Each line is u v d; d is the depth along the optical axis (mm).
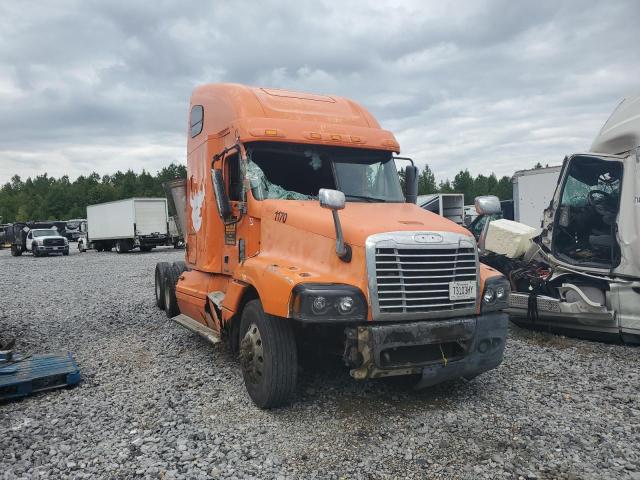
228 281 7066
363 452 4445
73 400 5855
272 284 5031
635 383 6020
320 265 5191
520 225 9672
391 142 6902
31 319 10734
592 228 8406
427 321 5012
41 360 6719
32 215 105625
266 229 5977
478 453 4391
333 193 4898
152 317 10547
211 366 6965
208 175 7449
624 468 4117
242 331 5738
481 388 5910
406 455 4367
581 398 5578
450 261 5105
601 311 7453
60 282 17844
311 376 6262
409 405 5430
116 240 37719
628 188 7395
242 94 6906
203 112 7930
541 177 16922
